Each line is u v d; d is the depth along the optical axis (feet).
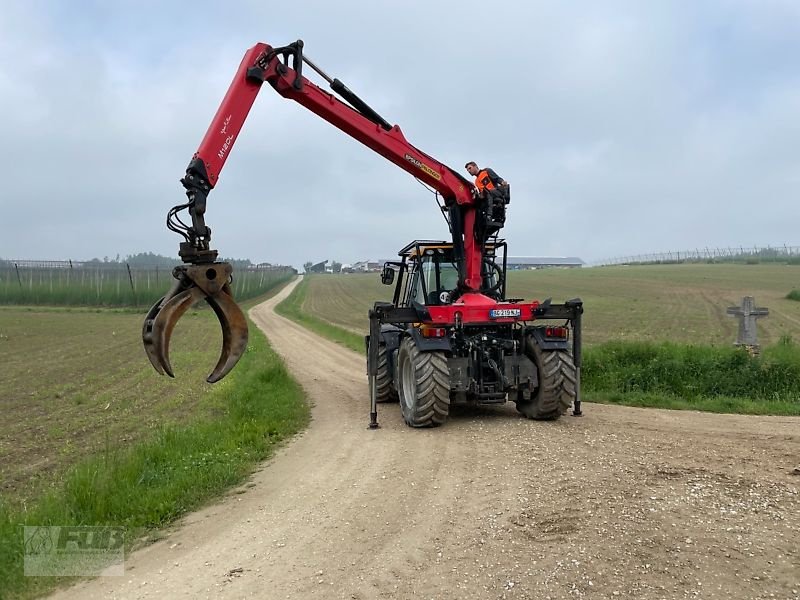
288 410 34.53
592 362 40.57
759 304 121.49
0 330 106.93
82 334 99.55
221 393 40.93
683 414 32.60
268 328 118.83
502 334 32.78
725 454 23.47
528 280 248.11
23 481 24.58
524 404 32.14
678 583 13.42
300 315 153.58
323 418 34.32
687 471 21.13
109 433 32.32
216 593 14.28
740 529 15.96
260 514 19.26
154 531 18.34
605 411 33.53
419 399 29.45
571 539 15.74
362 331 109.29
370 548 16.17
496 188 32.86
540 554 15.05
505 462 23.06
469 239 33.17
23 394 45.27
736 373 37.65
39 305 189.16
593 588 13.35
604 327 90.53
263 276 320.09
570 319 32.19
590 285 210.59
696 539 15.42
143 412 37.50
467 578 14.17
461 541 16.17
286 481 22.59
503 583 13.82
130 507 19.38
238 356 20.86
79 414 37.52
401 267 40.11
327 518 18.53
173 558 16.39
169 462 23.80
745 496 18.43
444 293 34.63
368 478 22.30
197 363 60.90
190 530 18.30
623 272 286.46
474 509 18.39
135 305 190.60
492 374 31.24
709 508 17.47
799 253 377.50
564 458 23.18
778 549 14.78
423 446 26.48
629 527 16.26
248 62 26.45
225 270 20.80
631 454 23.56
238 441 27.63
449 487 20.62
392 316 30.78
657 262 443.32
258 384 41.09
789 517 16.70
